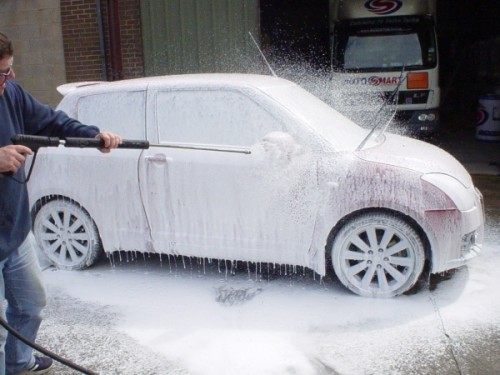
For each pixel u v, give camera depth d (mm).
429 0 10594
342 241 4336
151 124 4715
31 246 3178
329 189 4250
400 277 4293
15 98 2986
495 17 19078
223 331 3982
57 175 4934
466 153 10836
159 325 4105
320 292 4504
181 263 5188
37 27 10555
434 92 10547
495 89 16344
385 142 4988
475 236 4367
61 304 4461
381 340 3797
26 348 3328
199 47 10484
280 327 4000
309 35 16141
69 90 5113
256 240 4438
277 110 4473
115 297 4555
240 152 4406
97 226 4902
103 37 10336
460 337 3805
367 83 10594
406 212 4148
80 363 3672
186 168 4523
